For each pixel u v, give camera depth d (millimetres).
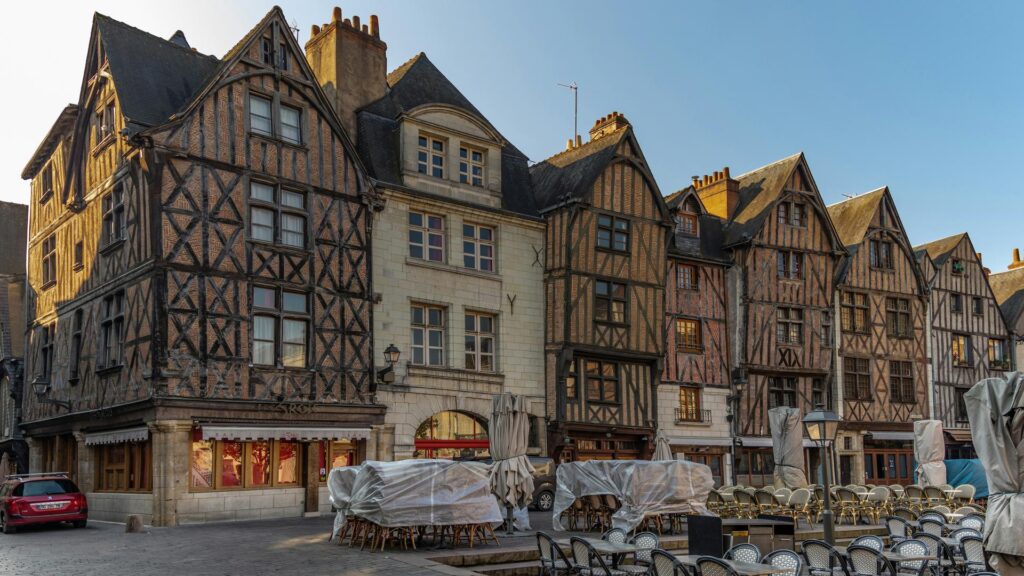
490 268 20922
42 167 22031
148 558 10406
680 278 24125
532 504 18906
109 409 16312
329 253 17750
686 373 23547
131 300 16203
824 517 12008
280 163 17234
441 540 11594
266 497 16438
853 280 27000
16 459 23500
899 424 27328
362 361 17953
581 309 21234
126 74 16812
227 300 16109
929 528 11422
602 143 22594
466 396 19656
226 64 16562
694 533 9742
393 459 18188
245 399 15953
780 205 25812
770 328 24969
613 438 21938
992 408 6656
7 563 10102
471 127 20812
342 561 10062
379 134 19672
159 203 15508
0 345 24703
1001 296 33875
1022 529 6309
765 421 24609
